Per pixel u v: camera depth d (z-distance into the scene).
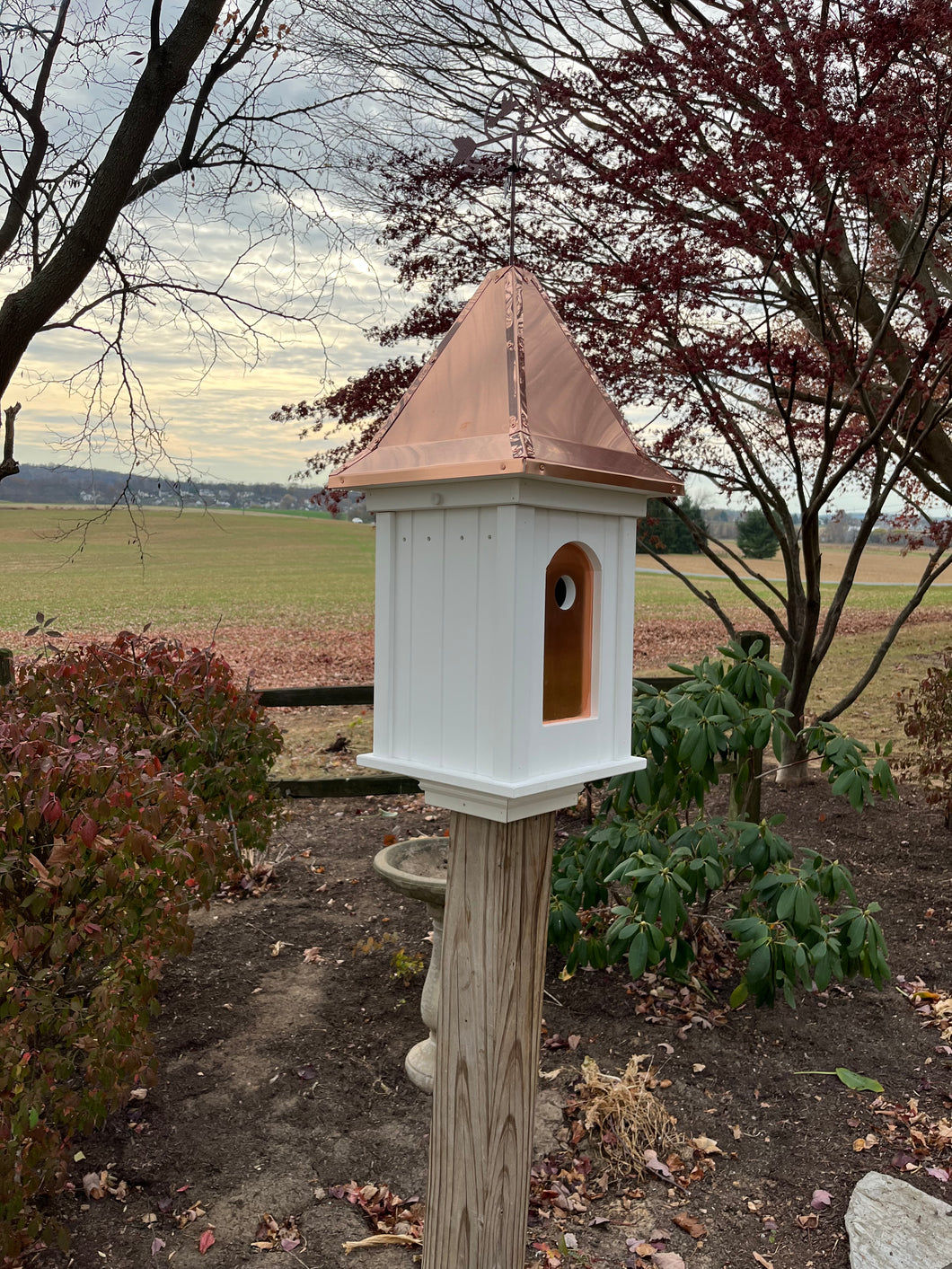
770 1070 3.33
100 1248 2.46
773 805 6.20
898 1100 3.16
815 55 4.20
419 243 5.55
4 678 5.01
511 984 1.71
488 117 1.80
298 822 6.07
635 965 3.18
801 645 6.07
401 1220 2.58
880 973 3.35
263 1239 2.51
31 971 2.52
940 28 3.88
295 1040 3.47
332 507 5.82
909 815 5.98
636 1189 2.73
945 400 4.95
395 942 4.27
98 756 2.63
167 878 2.73
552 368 1.68
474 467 1.48
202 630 15.49
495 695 1.57
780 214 4.39
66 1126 2.81
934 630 14.07
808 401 5.61
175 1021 3.60
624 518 1.78
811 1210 2.64
